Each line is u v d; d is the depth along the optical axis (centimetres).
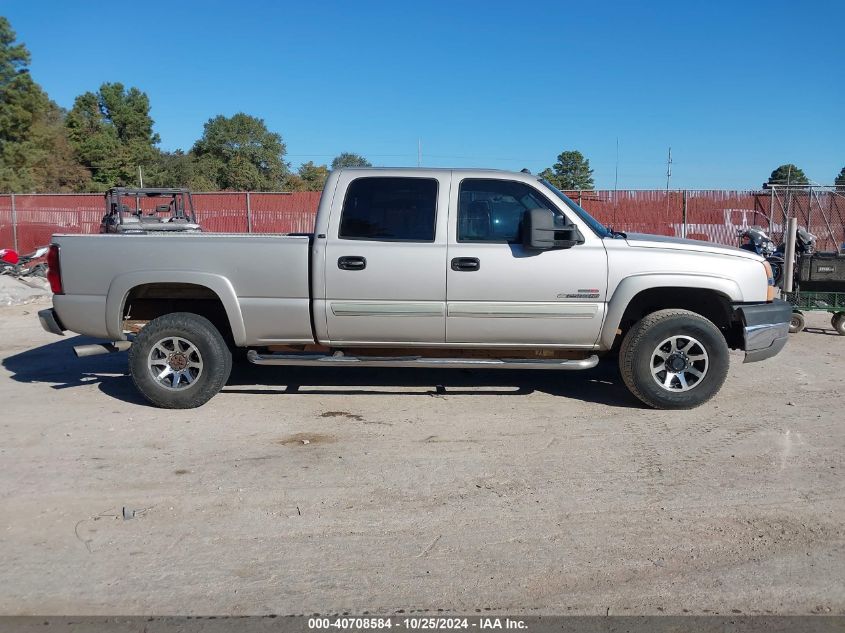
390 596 315
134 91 5788
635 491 425
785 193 1545
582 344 580
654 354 573
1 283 1461
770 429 537
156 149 5841
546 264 563
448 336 577
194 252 574
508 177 580
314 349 604
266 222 2009
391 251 563
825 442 507
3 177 4256
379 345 586
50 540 368
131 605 310
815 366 749
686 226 1800
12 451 496
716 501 410
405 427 547
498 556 350
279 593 318
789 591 318
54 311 602
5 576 333
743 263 577
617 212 1833
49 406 606
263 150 5472
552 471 457
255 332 583
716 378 573
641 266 564
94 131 5491
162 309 626
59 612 304
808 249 1034
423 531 377
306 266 569
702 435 524
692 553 352
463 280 562
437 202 571
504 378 696
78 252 585
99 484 439
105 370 741
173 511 401
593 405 604
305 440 518
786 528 377
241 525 384
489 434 530
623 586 323
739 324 598
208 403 612
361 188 575
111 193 1461
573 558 348
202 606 309
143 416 577
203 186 5253
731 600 312
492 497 418
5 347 874
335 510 402
